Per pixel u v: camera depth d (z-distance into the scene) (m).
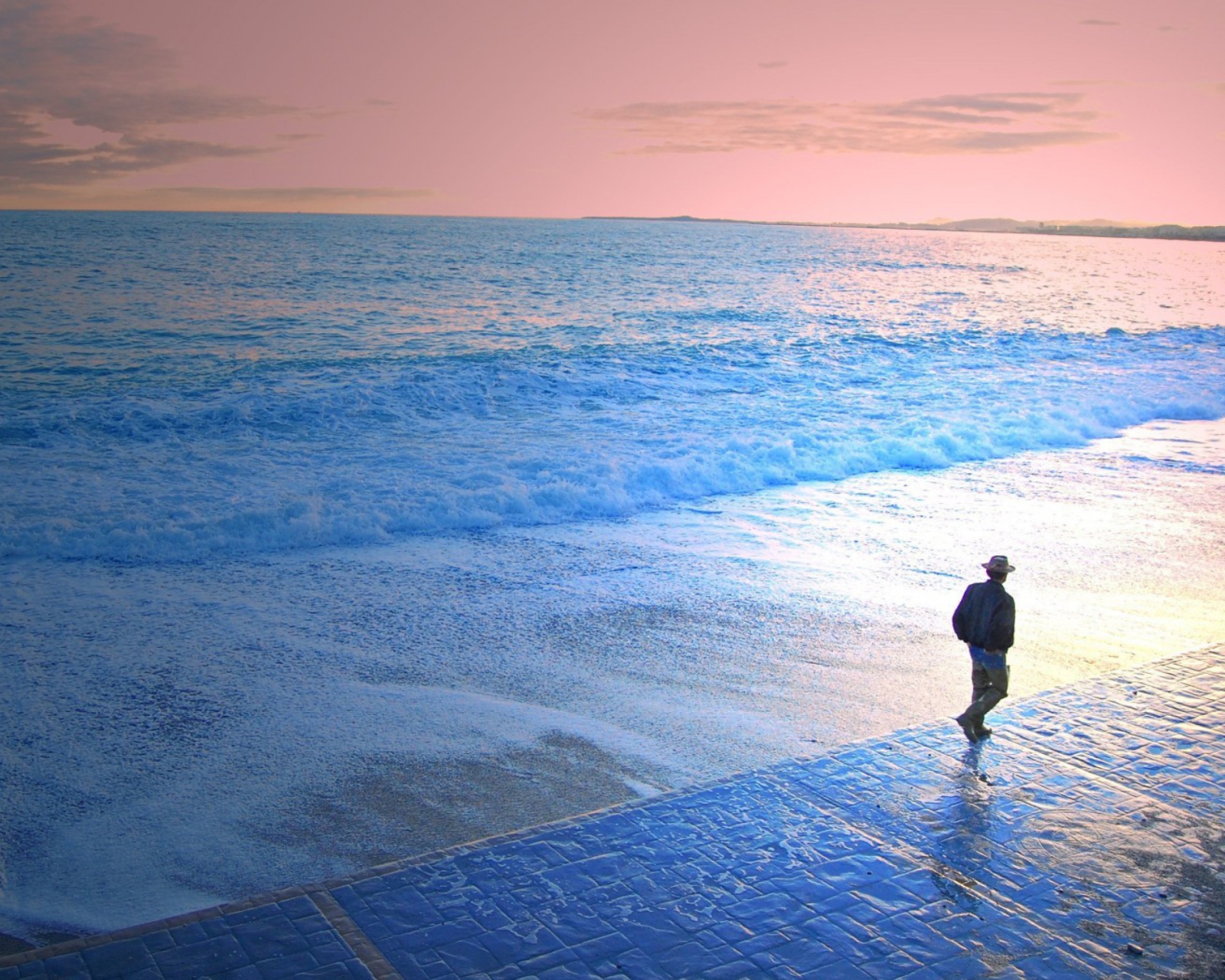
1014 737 6.80
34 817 5.98
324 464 14.46
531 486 13.42
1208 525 12.98
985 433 17.64
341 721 7.27
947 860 5.20
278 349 22.17
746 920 4.61
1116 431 19.33
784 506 13.74
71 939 4.84
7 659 8.25
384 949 4.38
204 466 14.20
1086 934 4.54
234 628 9.06
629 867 5.12
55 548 10.94
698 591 10.22
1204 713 7.22
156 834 5.83
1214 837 5.49
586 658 8.46
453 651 8.59
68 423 15.79
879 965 4.27
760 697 7.76
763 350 25.31
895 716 7.46
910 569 11.05
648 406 19.06
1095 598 10.16
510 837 5.43
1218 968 4.30
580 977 4.16
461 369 20.64
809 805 5.80
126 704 7.49
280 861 5.57
